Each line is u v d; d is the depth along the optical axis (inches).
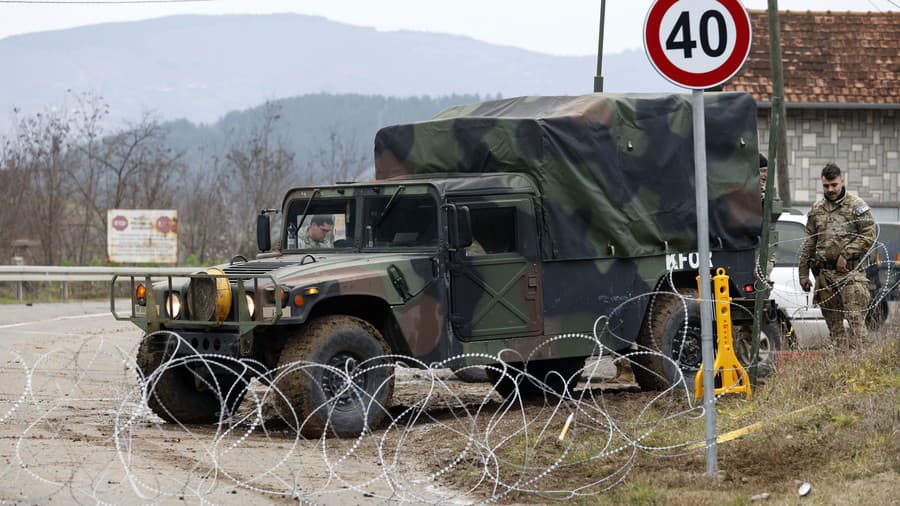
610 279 1240.8
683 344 1249.4
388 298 1085.1
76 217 4771.2
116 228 3737.7
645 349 1282.0
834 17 2972.4
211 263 4227.4
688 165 1311.5
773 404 1032.8
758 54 2874.0
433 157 1254.3
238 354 1052.5
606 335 1234.0
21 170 4276.6
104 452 938.7
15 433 1026.1
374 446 1001.5
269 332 1105.4
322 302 1094.4
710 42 823.1
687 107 1318.9
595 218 1224.8
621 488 794.8
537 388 1347.2
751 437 914.1
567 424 970.7
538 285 1185.4
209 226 4950.8
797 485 767.7
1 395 1273.4
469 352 1136.8
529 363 1314.0
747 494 756.6
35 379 1419.8
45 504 751.1
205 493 793.6
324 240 1205.1
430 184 1133.7
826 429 895.7
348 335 1058.7
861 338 1168.8
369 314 1125.1
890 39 2935.5
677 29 826.8
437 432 1055.0
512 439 984.3
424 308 1108.5
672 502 735.1
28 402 1226.6
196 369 1101.1
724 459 866.8
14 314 2556.6
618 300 1245.7
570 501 783.1
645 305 1272.1
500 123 1205.7
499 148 1205.7
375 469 902.4
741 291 1357.0
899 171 2881.4
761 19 2955.2
